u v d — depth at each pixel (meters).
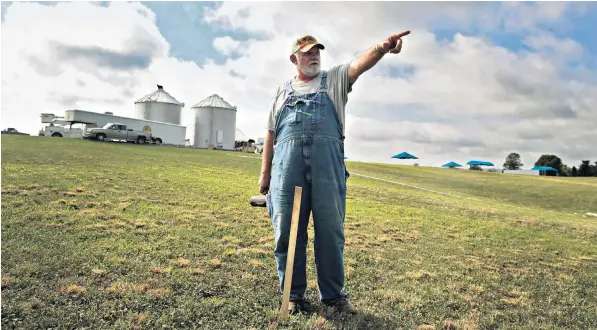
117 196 8.35
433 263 5.62
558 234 10.10
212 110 52.53
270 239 6.16
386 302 3.86
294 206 3.17
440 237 7.84
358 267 5.06
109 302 3.29
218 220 7.19
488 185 29.52
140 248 4.95
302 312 3.39
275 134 3.52
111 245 4.95
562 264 6.37
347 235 7.07
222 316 3.22
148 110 50.72
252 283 4.04
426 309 3.77
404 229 8.30
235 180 13.85
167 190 9.89
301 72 3.36
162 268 4.25
